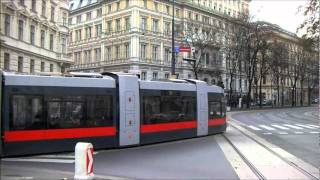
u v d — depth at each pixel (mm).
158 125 20516
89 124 17516
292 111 71688
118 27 92438
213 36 77875
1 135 15359
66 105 16906
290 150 18734
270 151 18094
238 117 51312
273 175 12234
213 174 12305
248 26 76562
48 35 59875
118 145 18422
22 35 50875
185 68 91688
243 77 104250
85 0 105250
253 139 23641
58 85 16766
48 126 16391
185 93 22719
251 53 79500
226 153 17250
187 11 95625
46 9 58906
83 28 104312
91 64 100062
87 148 10094
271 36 79938
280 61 87625
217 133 26500
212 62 88938
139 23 88438
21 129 15750
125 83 18781
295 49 100312
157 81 20766
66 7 66812
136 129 19188
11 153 15562
